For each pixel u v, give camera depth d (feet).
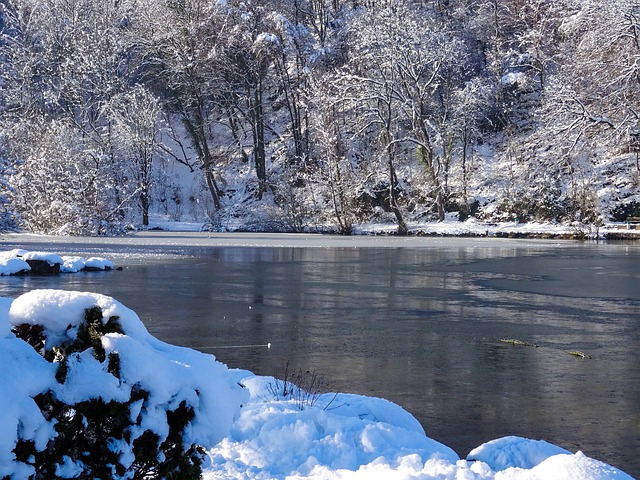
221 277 95.30
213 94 260.83
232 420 14.52
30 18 257.55
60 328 13.79
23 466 11.89
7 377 12.16
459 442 29.84
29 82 250.37
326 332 55.57
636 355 48.29
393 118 236.63
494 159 238.07
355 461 21.47
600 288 87.04
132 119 230.07
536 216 215.10
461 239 193.88
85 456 12.87
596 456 28.63
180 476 14.02
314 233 229.25
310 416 23.79
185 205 258.98
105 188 195.72
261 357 45.93
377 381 39.75
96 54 237.66
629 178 212.23
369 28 224.53
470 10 278.26
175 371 13.79
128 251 137.59
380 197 237.25
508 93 248.11
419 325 59.41
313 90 235.40
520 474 19.83
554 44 247.50
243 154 269.03
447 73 239.09
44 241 161.99
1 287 81.61
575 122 201.36
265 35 238.07
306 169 238.27
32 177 193.67
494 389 38.50
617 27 201.16
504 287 87.40
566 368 44.04
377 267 112.37
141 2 251.39
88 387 12.75
